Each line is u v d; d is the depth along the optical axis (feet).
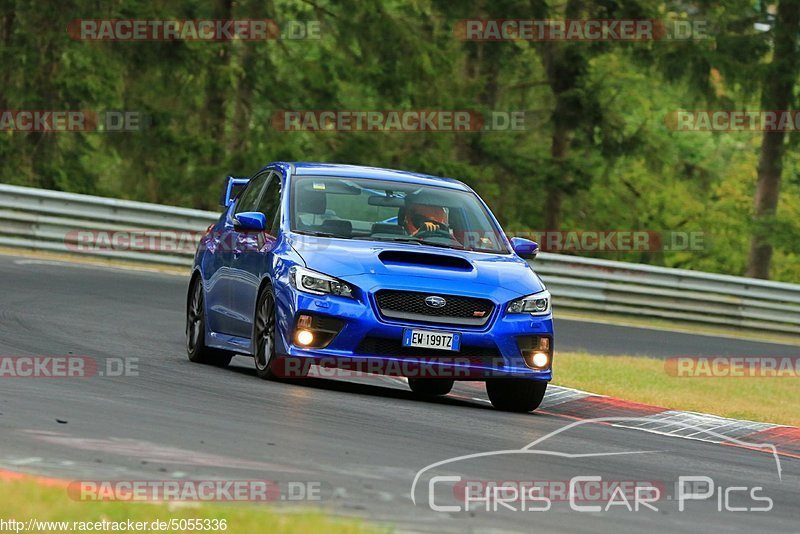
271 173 136.56
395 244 124.57
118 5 389.19
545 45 435.94
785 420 140.46
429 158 419.13
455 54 421.59
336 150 424.05
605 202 513.45
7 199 248.73
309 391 116.37
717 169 629.92
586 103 434.71
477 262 123.75
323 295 117.19
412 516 65.21
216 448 80.12
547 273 290.76
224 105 422.82
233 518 57.41
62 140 423.23
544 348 121.90
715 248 606.96
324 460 79.41
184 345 154.71
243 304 128.77
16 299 176.35
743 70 403.75
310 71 425.69
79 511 56.90
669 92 530.68
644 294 297.53
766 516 76.43
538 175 436.76
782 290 308.40
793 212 595.88
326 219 126.00
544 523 66.80
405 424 100.94
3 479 61.87
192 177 413.18
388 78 413.39
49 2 386.11
